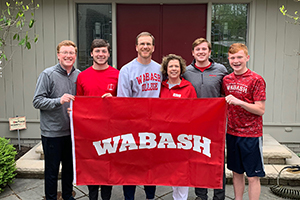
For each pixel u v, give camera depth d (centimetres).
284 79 521
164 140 305
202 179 304
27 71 532
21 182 415
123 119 304
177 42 531
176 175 308
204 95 326
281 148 456
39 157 464
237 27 524
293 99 525
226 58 532
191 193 386
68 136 331
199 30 527
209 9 513
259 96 295
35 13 518
